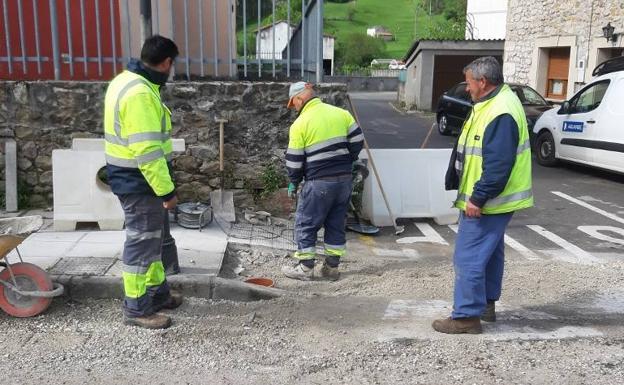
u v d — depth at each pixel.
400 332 4.61
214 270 5.43
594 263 6.43
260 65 7.58
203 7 8.07
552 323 4.79
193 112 7.08
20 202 7.15
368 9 97.00
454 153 4.53
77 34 7.43
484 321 4.79
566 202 9.32
